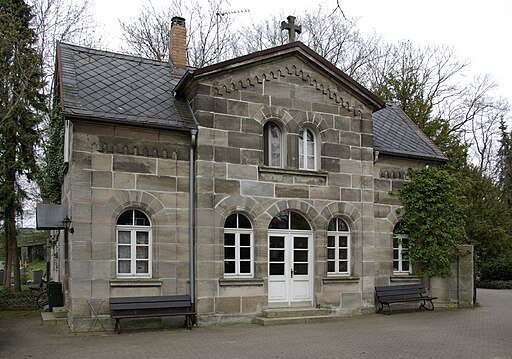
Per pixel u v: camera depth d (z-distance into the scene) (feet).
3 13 70.49
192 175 49.93
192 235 49.34
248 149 52.31
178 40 64.03
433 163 65.98
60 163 58.49
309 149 56.90
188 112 52.01
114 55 58.39
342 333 44.47
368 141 59.57
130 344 39.27
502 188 143.54
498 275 101.45
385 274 60.95
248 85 53.01
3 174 73.56
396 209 62.39
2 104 68.59
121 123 47.14
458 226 65.77
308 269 55.52
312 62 56.29
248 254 52.21
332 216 56.44
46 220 50.65
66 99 46.91
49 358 34.50
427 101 112.98
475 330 46.60
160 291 47.70
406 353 36.29
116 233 47.01
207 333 44.45
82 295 44.60
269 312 50.39
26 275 114.93
